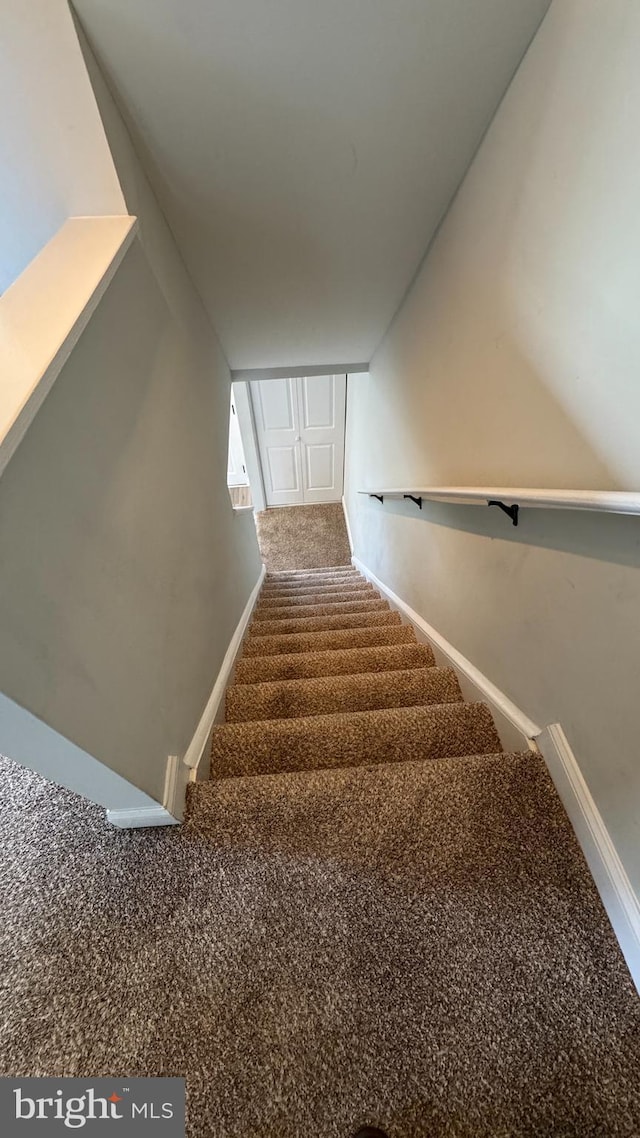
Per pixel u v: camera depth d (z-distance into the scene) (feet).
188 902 2.89
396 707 5.15
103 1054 2.36
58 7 2.60
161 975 2.61
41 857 3.12
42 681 1.86
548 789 3.38
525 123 3.10
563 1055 2.34
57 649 1.99
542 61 2.83
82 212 3.29
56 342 2.06
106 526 2.58
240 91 3.22
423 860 3.07
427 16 2.83
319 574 13.87
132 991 2.56
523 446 3.53
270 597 11.21
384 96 3.34
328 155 3.85
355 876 3.00
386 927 2.79
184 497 4.41
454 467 5.13
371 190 4.32
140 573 3.06
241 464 19.16
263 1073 2.32
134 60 2.95
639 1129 2.17
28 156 3.05
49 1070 2.32
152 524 3.37
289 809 3.34
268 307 6.43
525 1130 2.17
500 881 2.95
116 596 2.66
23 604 1.77
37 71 2.76
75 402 2.28
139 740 2.83
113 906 2.89
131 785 2.68
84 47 2.77
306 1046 2.39
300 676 6.19
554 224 2.86
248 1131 2.18
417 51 3.03
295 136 3.62
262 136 3.60
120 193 3.21
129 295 3.18
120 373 2.93
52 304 2.35
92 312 2.45
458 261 4.49
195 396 5.30
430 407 5.82
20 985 2.58
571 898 2.87
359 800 3.38
